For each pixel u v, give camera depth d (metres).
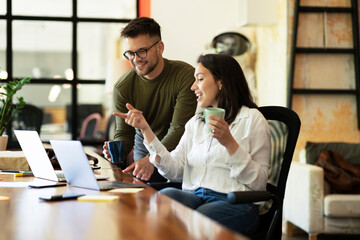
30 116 5.58
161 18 6.14
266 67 5.72
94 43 6.37
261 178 2.07
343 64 5.33
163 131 3.19
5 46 6.16
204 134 2.29
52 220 1.25
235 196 1.77
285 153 2.14
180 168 2.32
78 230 1.13
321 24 5.30
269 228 2.02
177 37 6.15
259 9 5.39
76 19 6.28
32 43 6.24
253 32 6.02
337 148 4.95
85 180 1.77
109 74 6.00
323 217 4.50
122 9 6.35
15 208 1.41
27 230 1.15
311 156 4.90
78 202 1.49
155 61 2.92
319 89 5.25
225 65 2.27
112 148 2.18
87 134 6.41
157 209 1.35
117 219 1.23
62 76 6.34
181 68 3.09
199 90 2.32
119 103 3.17
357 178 4.61
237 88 2.26
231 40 5.73
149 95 3.12
